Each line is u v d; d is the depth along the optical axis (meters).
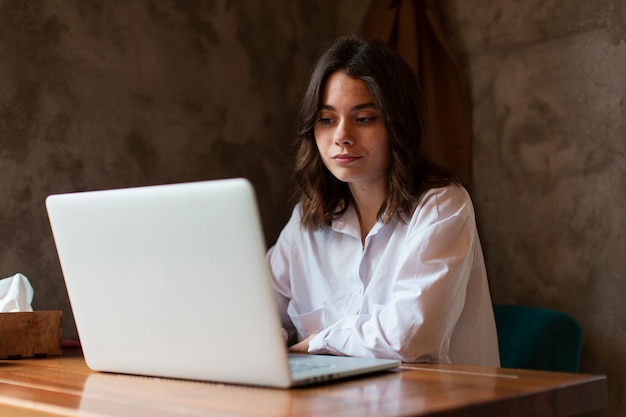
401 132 2.02
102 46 2.73
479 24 3.03
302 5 3.39
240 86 3.15
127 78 2.79
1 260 2.49
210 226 1.26
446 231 1.85
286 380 1.26
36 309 2.56
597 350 2.72
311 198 2.21
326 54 2.04
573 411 1.27
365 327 1.78
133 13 2.82
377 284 2.06
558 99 2.81
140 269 1.39
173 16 2.94
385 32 3.07
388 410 1.06
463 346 2.03
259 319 1.26
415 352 1.70
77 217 1.46
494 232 2.99
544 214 2.86
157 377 1.47
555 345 2.29
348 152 2.00
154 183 2.86
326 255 2.24
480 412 1.11
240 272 1.25
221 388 1.32
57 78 2.62
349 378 1.38
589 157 2.74
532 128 2.88
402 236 2.05
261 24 3.23
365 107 2.00
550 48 2.83
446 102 3.06
